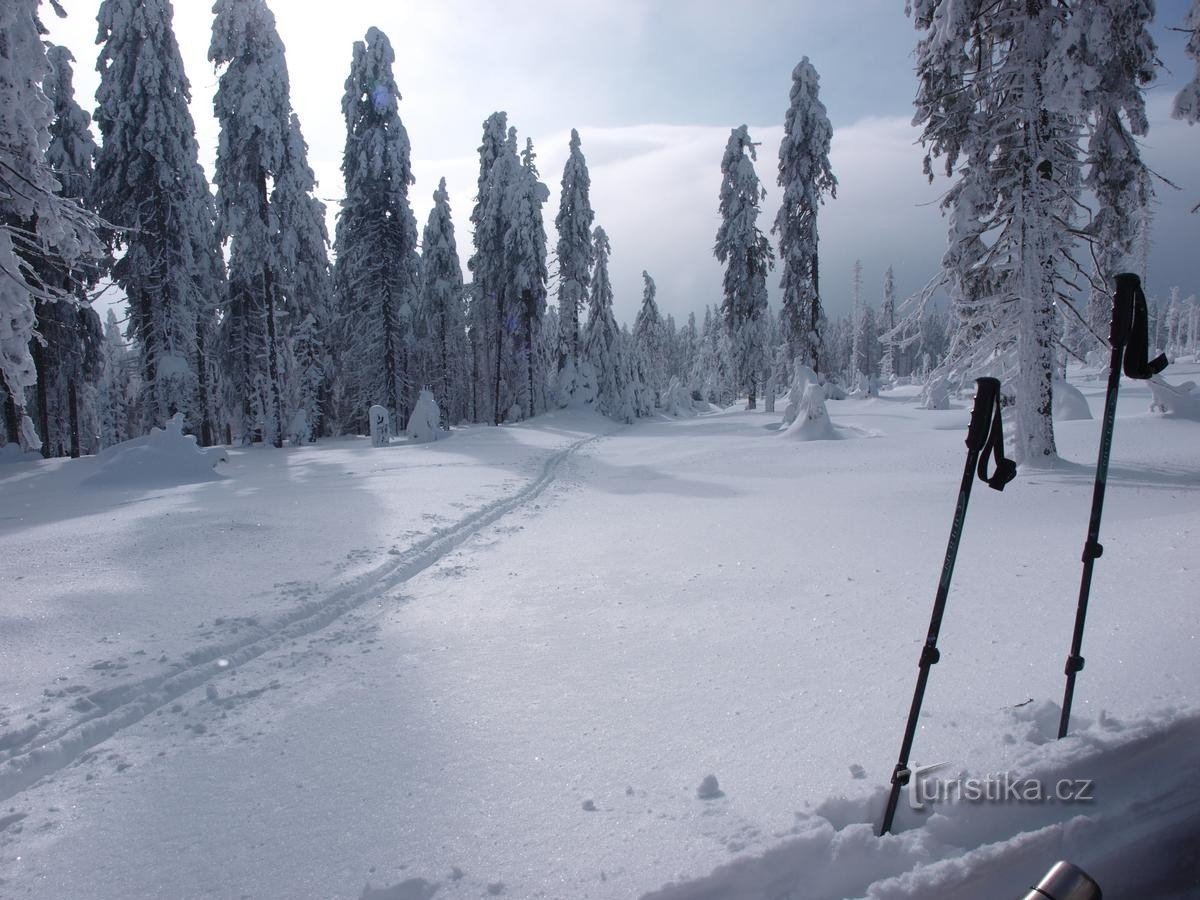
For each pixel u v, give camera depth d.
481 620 5.92
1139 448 12.78
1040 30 11.42
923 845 2.56
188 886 2.66
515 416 41.69
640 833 2.73
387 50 30.67
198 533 8.98
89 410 34.78
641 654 4.89
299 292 33.09
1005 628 4.70
